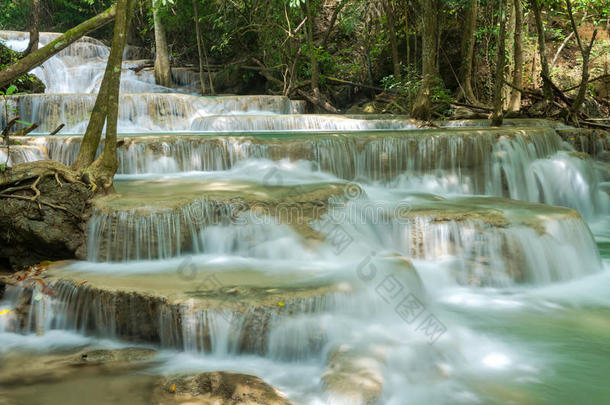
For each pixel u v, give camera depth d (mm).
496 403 3754
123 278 5059
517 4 13891
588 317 5215
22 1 22516
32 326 4977
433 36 12031
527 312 5355
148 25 22250
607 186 10078
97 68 18438
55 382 3979
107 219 5754
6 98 11398
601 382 4035
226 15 18609
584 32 17594
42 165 6160
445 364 4219
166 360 4328
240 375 3828
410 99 13930
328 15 19828
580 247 6539
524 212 6676
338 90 18062
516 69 14281
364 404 3549
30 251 6035
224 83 19438
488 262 6055
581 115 12836
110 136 6410
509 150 9023
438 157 8734
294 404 3574
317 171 8289
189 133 10945
